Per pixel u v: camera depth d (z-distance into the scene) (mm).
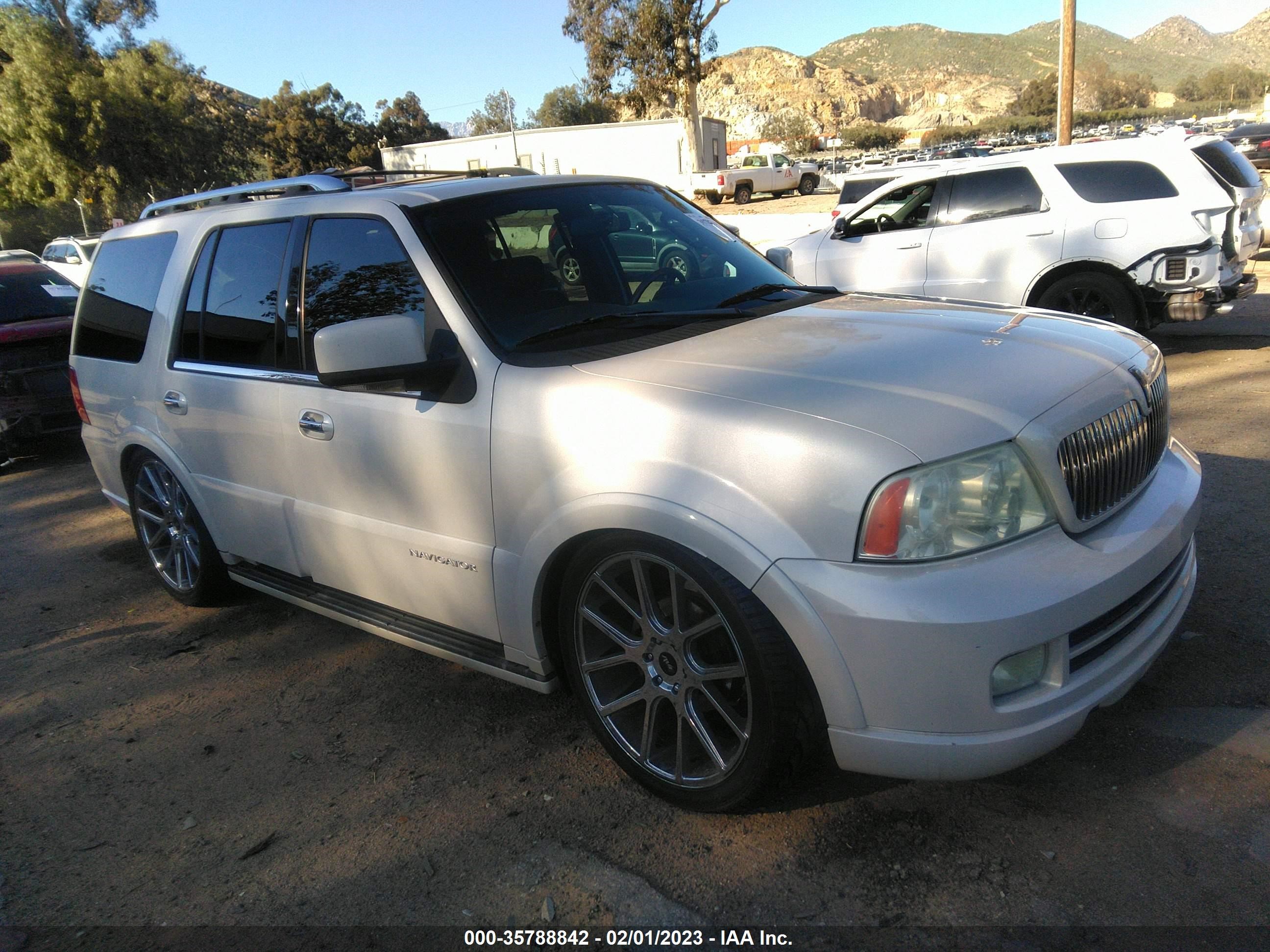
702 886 2338
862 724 2166
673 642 2490
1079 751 2705
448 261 2949
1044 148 7953
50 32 36312
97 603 4734
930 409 2221
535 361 2725
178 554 4395
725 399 2352
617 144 42594
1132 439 2523
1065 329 2873
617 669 2756
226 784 3016
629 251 3340
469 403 2771
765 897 2281
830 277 8844
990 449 2174
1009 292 7852
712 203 38875
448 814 2732
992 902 2186
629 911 2281
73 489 7129
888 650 2068
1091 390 2455
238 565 4086
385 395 3000
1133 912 2111
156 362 4035
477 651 3018
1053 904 2158
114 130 37250
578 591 2652
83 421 4762
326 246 3293
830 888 2285
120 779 3107
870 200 8633
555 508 2555
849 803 2590
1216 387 6566
